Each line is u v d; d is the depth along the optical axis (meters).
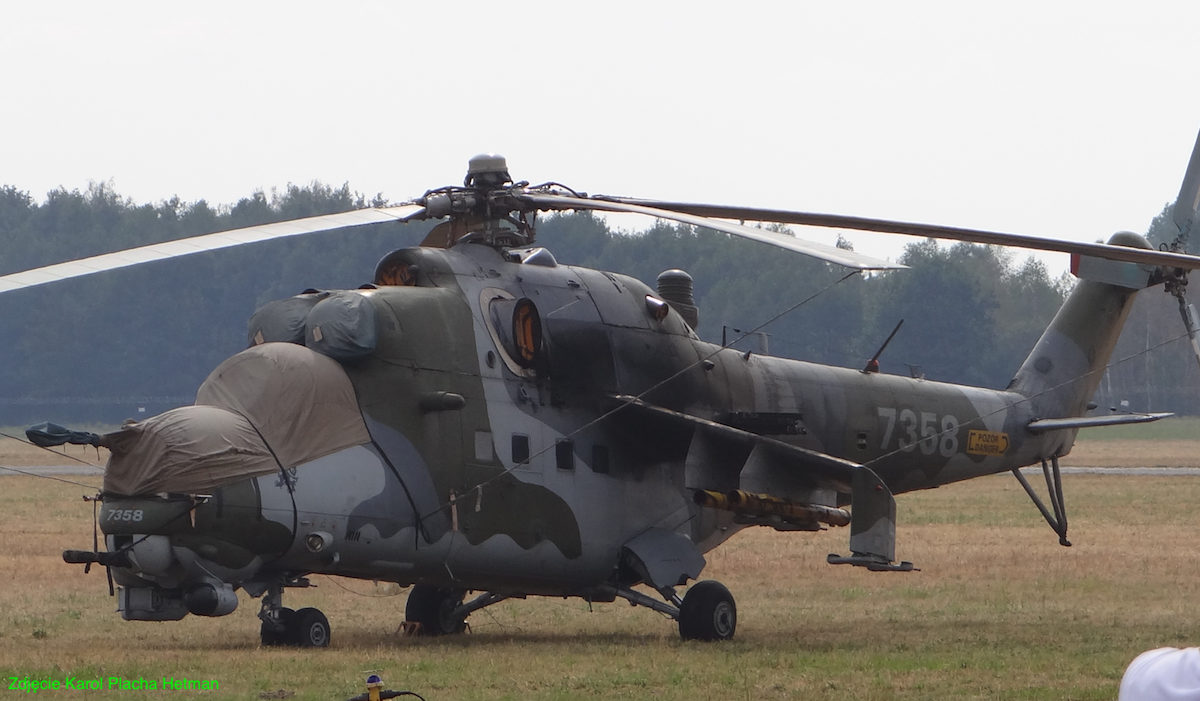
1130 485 171.88
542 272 58.66
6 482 177.38
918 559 93.25
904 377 71.75
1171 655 15.21
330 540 49.56
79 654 49.47
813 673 46.72
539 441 56.06
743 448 61.56
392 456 51.44
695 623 57.00
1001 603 72.12
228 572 48.12
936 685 44.28
